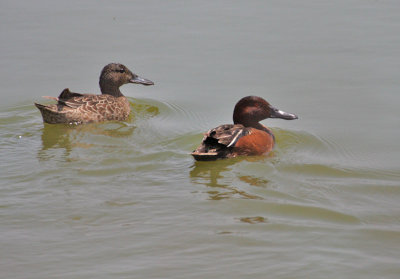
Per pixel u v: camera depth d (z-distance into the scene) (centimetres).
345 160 1467
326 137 1606
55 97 1822
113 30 2403
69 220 1122
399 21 2447
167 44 2269
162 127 1723
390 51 2148
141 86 2075
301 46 2219
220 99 1870
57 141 1583
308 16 2533
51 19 2511
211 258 988
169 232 1080
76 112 1719
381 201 1228
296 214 1162
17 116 1778
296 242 1045
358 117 1716
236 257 992
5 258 983
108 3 2742
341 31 2350
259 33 2350
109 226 1102
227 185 1298
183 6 2695
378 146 1541
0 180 1302
